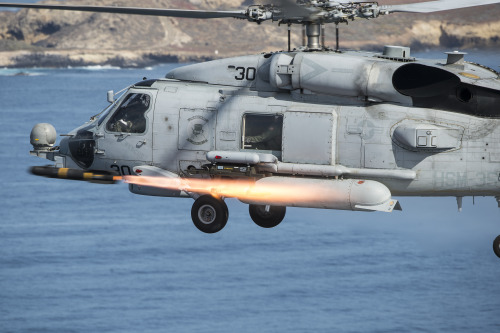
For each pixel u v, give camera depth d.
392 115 54.59
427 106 54.44
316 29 57.31
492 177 53.88
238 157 56.84
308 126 55.62
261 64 58.09
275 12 53.97
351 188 54.47
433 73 54.12
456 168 54.06
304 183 55.75
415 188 55.09
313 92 56.00
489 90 53.44
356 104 55.56
